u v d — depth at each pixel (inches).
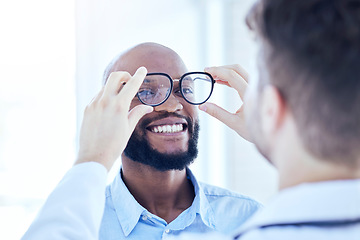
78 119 85.6
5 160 91.0
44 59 90.4
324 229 20.9
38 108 91.0
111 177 83.9
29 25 90.0
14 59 90.0
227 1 111.8
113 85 34.4
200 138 109.5
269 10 22.8
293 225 21.4
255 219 23.0
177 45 104.5
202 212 49.8
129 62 49.5
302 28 21.5
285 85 22.4
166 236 48.1
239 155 113.2
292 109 22.4
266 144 24.9
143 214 49.1
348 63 20.6
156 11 99.7
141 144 47.7
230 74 47.6
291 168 23.0
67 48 90.0
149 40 99.7
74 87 90.0
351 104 20.8
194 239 31.7
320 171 22.4
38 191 91.8
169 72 49.3
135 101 48.1
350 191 21.2
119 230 48.7
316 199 21.4
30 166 91.6
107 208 50.2
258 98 23.9
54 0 89.7
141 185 49.8
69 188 29.6
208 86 49.3
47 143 91.4
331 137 21.3
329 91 21.0
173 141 47.7
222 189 54.3
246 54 112.7
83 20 86.8
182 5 104.8
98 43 88.9
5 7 89.2
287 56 22.0
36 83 90.7
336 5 21.1
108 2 91.5
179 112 48.1
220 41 111.8
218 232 49.8
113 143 32.5
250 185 113.7
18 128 91.0
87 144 32.5
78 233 27.6
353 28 20.6
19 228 91.2
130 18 94.5
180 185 50.7
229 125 48.0
